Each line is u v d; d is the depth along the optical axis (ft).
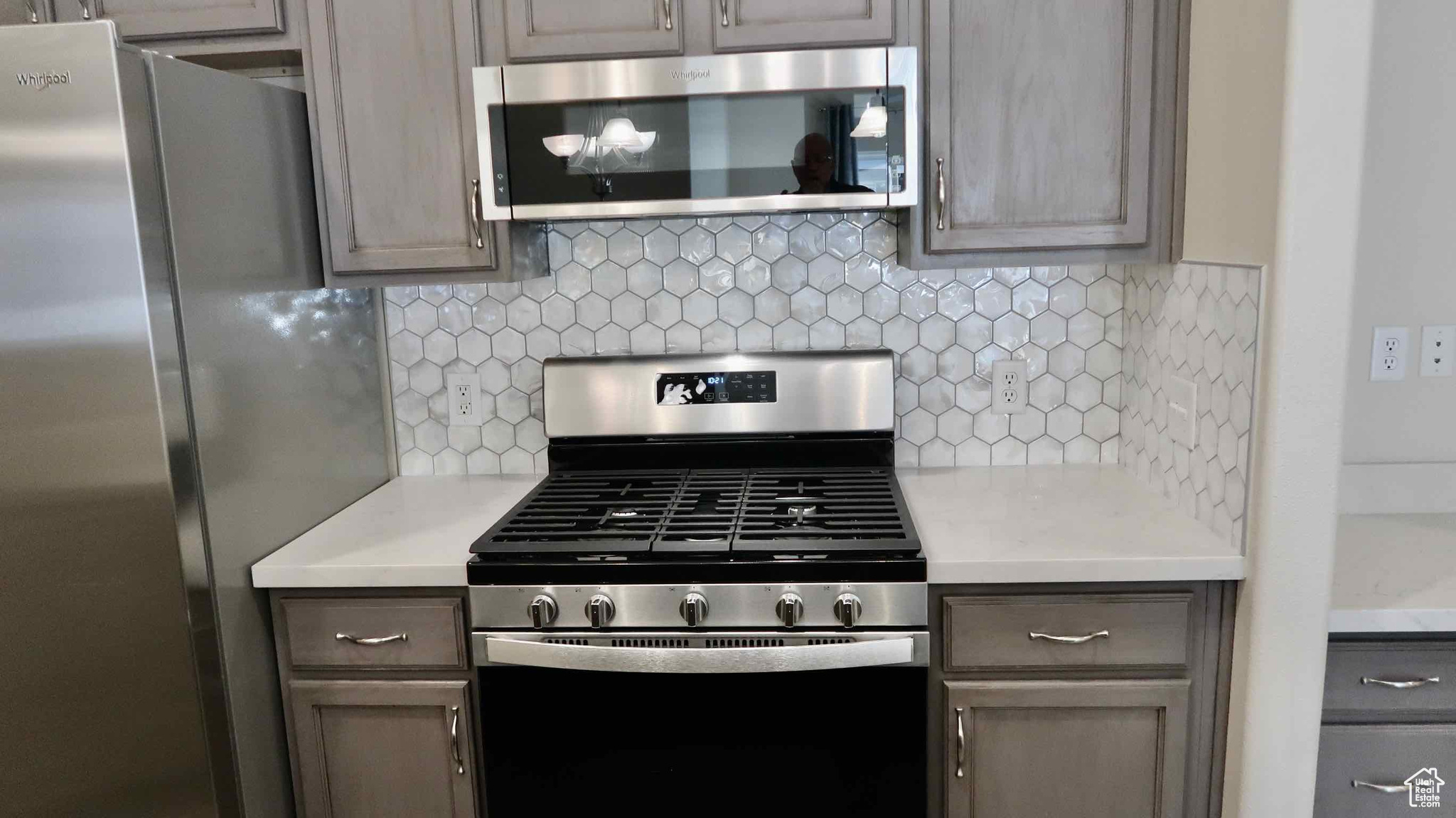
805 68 5.60
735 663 5.24
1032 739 5.61
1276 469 5.06
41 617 5.10
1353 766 5.43
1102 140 5.95
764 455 7.11
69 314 4.78
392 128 6.17
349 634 5.73
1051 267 7.13
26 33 4.55
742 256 7.22
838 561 5.35
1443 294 6.54
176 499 4.96
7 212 4.72
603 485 6.77
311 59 6.12
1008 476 7.10
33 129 4.63
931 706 5.61
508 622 5.54
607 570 5.42
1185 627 5.44
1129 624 5.45
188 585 5.07
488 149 5.80
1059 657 5.50
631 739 5.60
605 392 7.10
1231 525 5.44
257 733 5.69
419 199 6.25
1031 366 7.26
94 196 4.66
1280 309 4.92
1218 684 5.52
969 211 6.06
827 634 5.41
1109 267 7.11
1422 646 5.31
